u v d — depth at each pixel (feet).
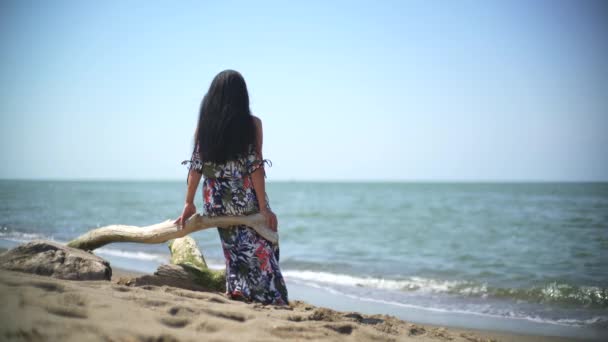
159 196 151.33
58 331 7.06
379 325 11.39
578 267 32.24
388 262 36.11
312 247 45.50
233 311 9.48
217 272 14.40
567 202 117.60
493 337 16.61
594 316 20.06
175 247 16.31
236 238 12.13
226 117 11.70
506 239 50.49
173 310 9.08
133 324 7.88
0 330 6.79
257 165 11.89
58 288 9.43
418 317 19.72
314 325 9.39
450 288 26.09
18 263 12.12
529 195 170.40
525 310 21.22
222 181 11.98
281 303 11.98
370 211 100.94
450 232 59.67
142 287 11.68
